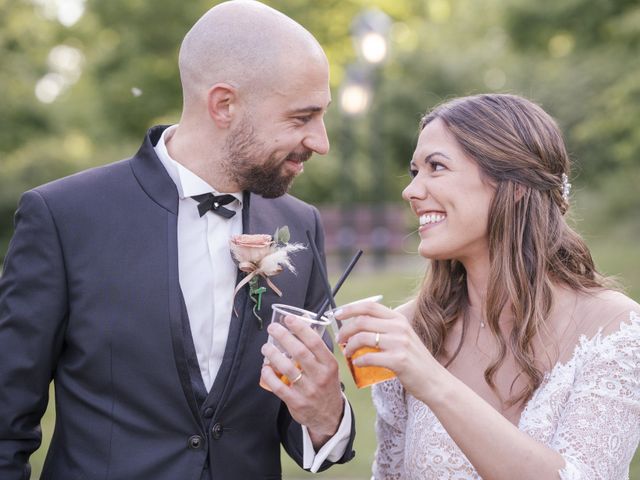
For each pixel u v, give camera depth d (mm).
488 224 2416
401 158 21219
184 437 2326
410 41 23172
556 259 2434
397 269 13117
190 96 2430
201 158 2422
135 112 18406
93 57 18469
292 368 2158
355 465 5023
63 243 2344
